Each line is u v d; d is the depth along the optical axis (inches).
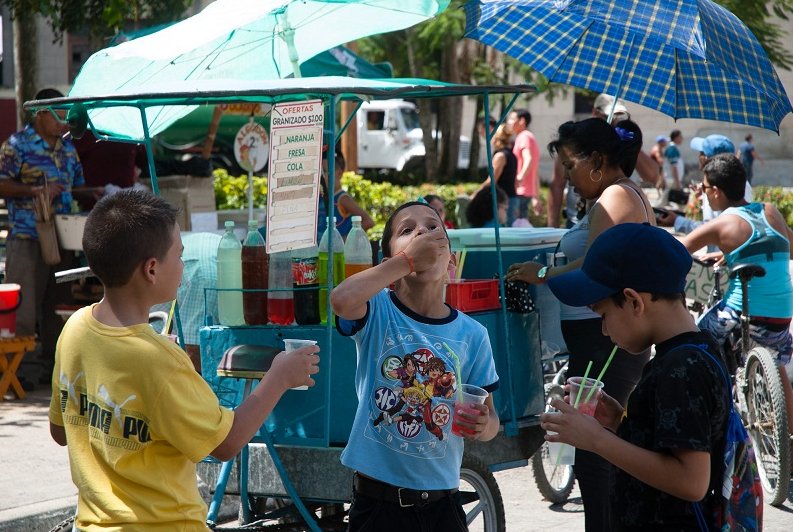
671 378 102.0
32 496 212.7
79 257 329.1
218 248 172.7
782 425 234.8
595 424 105.8
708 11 216.1
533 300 201.8
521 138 515.8
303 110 157.5
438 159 1254.9
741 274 241.1
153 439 105.9
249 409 111.3
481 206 358.3
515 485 255.1
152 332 108.2
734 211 247.1
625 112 342.3
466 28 246.4
